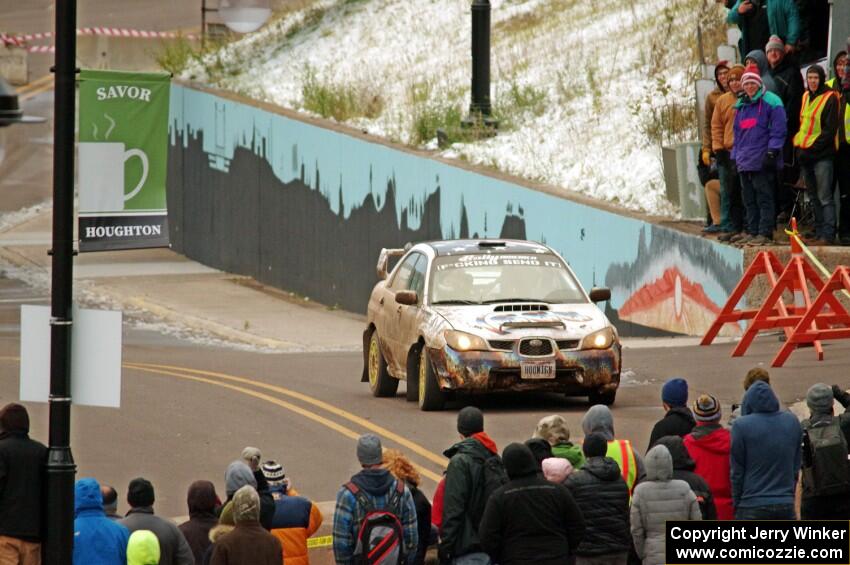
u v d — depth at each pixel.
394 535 30.83
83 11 185.50
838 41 76.50
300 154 119.81
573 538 29.92
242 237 130.62
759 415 34.88
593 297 59.41
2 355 84.88
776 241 72.88
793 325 63.91
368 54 129.88
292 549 33.78
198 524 33.28
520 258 61.12
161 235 48.12
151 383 67.81
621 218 82.19
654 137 91.19
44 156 161.75
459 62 120.06
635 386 61.28
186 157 140.88
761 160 69.69
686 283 76.44
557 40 115.38
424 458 49.94
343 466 49.62
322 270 117.31
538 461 34.16
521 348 55.53
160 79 48.53
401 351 60.88
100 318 32.44
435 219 101.00
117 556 31.56
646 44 105.38
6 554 32.62
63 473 31.89
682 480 32.72
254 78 136.12
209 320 106.19
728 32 88.56
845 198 70.81
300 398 62.66
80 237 47.28
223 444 53.53
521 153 97.81
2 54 169.00
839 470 36.22
